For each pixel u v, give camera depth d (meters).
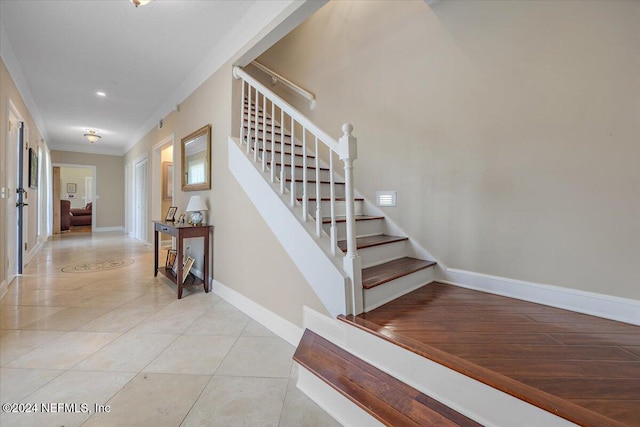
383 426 1.21
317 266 1.84
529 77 1.83
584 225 1.67
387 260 2.34
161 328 2.26
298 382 1.60
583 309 1.69
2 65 2.83
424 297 1.96
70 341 2.02
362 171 2.89
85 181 11.72
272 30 2.22
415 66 2.43
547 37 1.76
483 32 2.03
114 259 4.71
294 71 3.71
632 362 1.20
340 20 3.11
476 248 2.11
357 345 1.57
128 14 2.38
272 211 2.25
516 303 1.85
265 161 2.45
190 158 3.61
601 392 1.02
